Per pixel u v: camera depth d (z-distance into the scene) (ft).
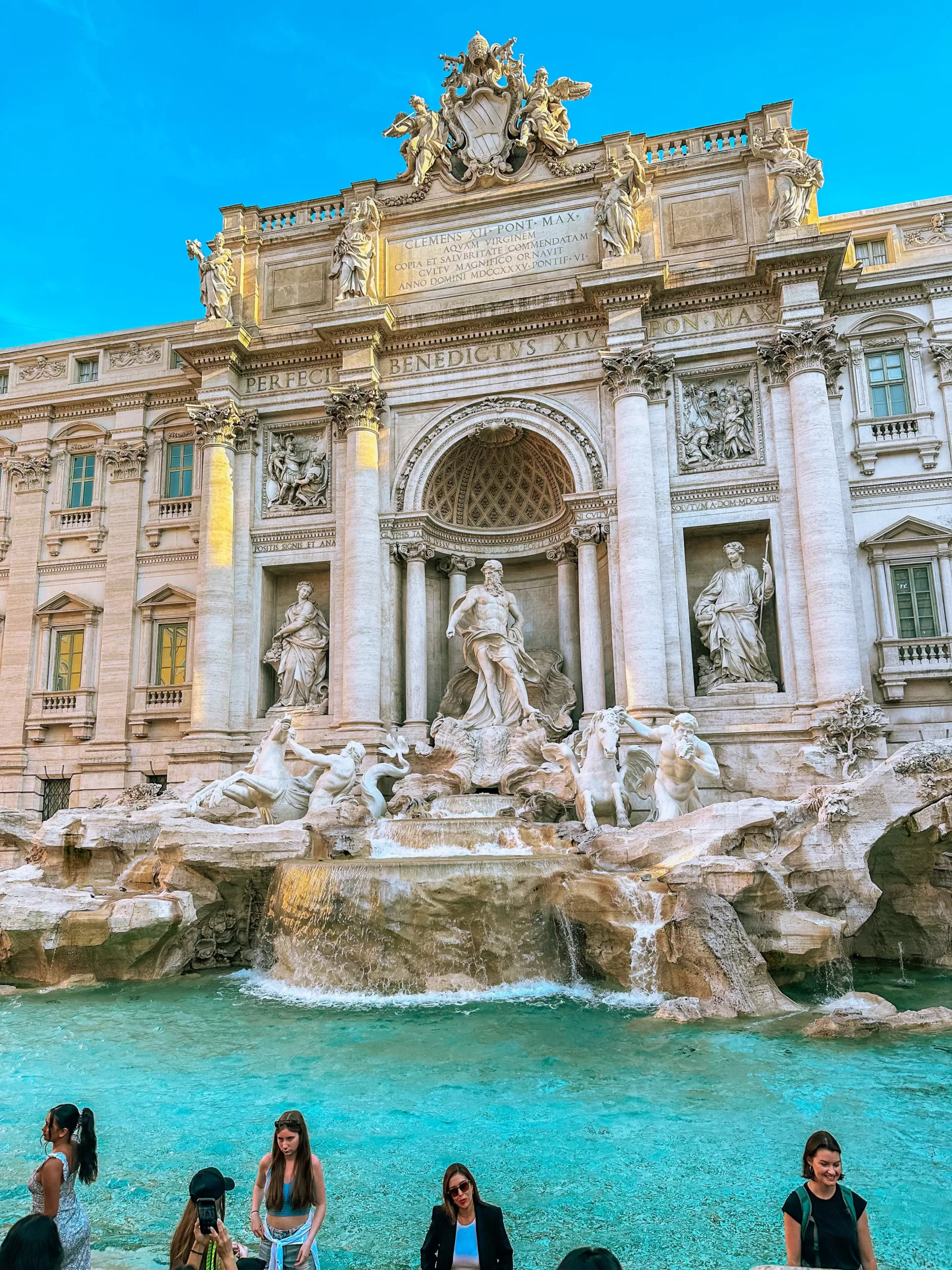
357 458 96.02
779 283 88.28
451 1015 48.16
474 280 99.91
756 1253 23.32
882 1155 29.43
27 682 109.09
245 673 96.99
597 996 51.93
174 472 111.45
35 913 58.59
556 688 93.71
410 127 103.96
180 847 62.80
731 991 47.42
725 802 82.53
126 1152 30.50
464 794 83.46
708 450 90.89
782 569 86.53
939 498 89.10
